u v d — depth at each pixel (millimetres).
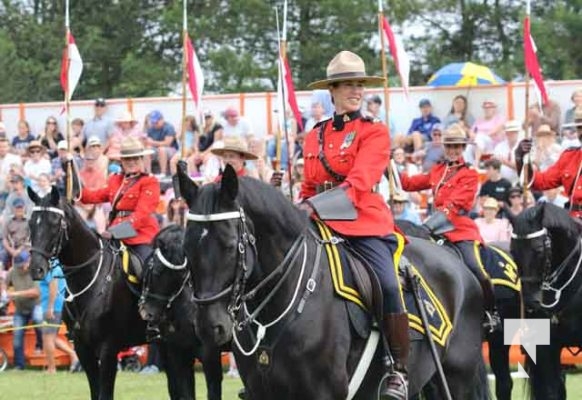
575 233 21531
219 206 13367
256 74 53594
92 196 25750
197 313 13312
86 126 41781
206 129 38438
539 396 21797
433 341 15758
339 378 14359
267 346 14234
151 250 24297
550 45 54594
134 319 24203
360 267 14938
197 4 58000
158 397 27156
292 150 35438
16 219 34062
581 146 22859
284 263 14281
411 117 40094
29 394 28375
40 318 33500
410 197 35188
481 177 35094
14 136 44750
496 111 38531
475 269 22000
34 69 57719
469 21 57375
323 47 53781
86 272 23828
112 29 59750
